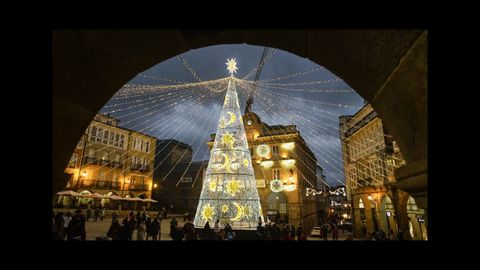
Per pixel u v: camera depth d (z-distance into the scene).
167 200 44.41
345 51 2.07
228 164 17.86
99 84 2.30
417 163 1.64
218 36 2.31
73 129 2.18
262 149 30.64
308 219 33.19
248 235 15.77
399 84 1.80
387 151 21.08
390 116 1.99
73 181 30.11
